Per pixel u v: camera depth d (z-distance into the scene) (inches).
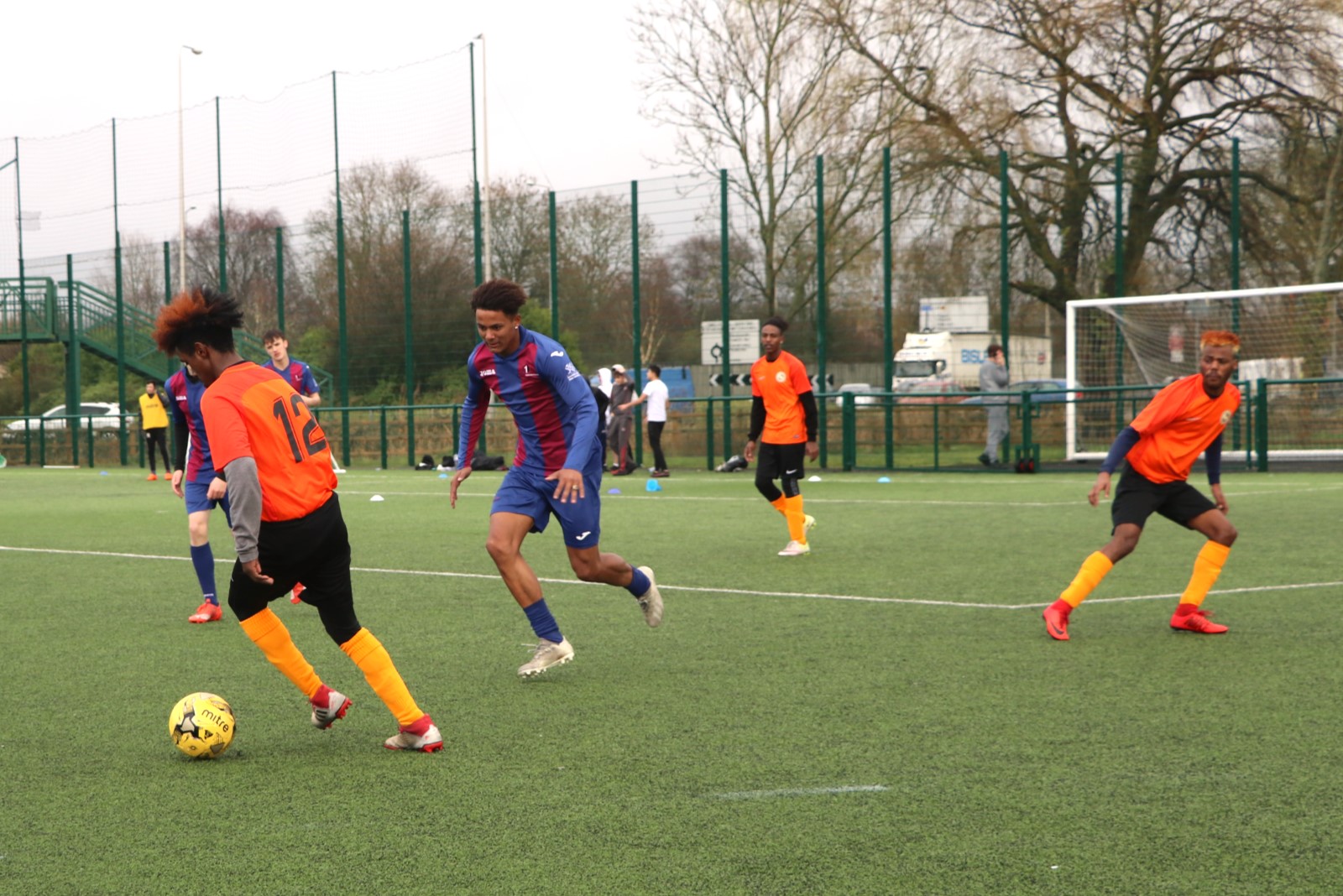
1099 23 1322.6
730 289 1239.5
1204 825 177.6
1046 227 1213.7
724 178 1232.8
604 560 299.3
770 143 1566.2
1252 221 1213.7
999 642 318.7
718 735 231.5
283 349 474.0
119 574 482.6
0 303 1584.6
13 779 210.2
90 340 1567.4
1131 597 385.4
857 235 1198.3
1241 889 154.0
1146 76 1342.3
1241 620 343.0
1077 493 813.2
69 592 433.7
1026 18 1365.7
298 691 277.0
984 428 1117.1
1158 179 1240.8
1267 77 1312.7
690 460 1258.0
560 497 267.6
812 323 1219.2
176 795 199.9
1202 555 327.0
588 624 354.0
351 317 1427.2
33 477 1286.9
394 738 226.2
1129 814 182.9
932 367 1170.6
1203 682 269.3
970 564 470.0
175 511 795.4
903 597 393.4
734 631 340.2
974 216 1207.6
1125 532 322.3
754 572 458.0
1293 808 184.4
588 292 1296.8
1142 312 1150.3
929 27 1421.0
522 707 256.5
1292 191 1213.7
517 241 1354.6
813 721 240.2
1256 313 1131.3
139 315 1571.1
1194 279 1253.7
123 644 334.3
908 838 173.6
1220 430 323.0
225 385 211.2
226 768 215.6
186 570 492.7
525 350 280.4
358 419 1412.4
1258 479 899.4
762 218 1223.5
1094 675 278.5
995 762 210.8
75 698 271.9
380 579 453.7
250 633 229.5
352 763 217.5
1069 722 236.5
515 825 182.1
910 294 1200.2
